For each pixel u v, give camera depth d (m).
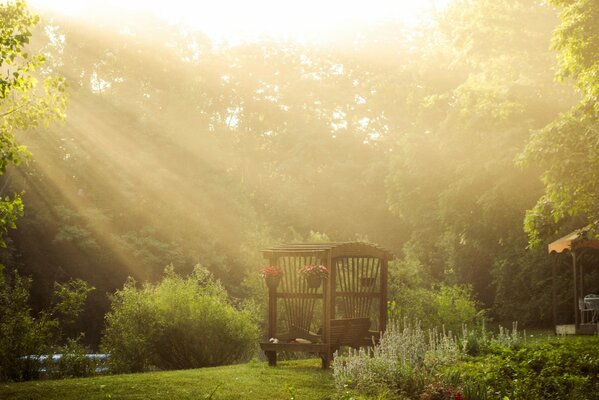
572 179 15.80
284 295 13.60
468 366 11.05
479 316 19.86
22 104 12.82
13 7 12.40
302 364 14.05
